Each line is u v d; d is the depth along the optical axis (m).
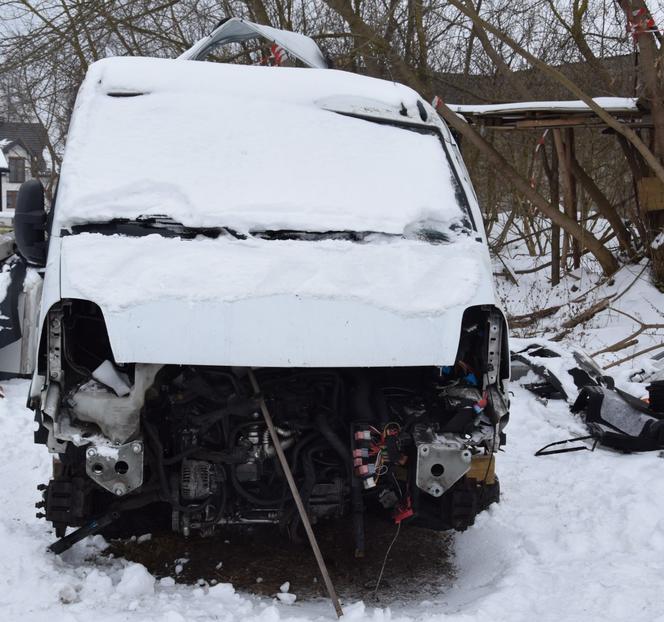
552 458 6.73
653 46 12.03
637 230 15.45
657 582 4.18
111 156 4.68
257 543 4.86
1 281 8.31
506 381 4.19
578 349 9.36
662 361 9.41
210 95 5.08
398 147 5.05
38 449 6.80
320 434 4.20
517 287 16.58
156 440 4.03
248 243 4.26
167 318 3.85
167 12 16.44
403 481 4.34
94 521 4.23
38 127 22.86
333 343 3.89
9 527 4.72
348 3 14.00
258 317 3.90
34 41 15.05
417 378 4.50
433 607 4.10
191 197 4.49
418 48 16.05
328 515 4.37
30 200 4.69
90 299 3.87
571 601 3.97
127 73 5.15
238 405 4.02
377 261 4.24
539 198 14.13
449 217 4.72
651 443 6.69
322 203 4.61
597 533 4.99
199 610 3.81
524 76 17.94
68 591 3.82
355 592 4.31
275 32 7.36
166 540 4.84
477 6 17.22
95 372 3.94
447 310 4.07
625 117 12.92
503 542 4.89
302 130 5.00
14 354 8.38
